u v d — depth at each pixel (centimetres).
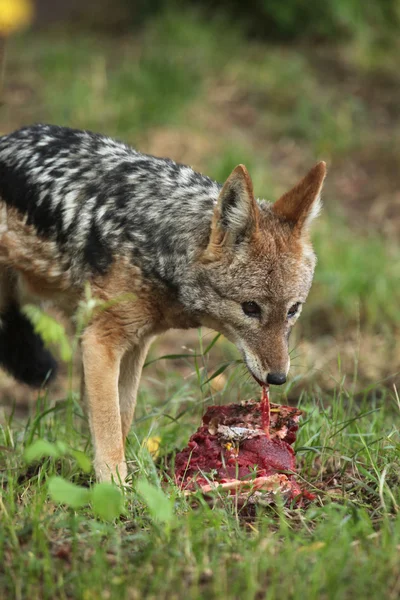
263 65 2484
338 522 738
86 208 971
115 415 934
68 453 941
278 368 893
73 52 2489
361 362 1425
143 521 789
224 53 2505
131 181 973
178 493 815
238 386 1095
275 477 829
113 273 938
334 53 2616
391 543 701
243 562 679
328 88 2450
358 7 2669
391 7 2733
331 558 678
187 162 2039
